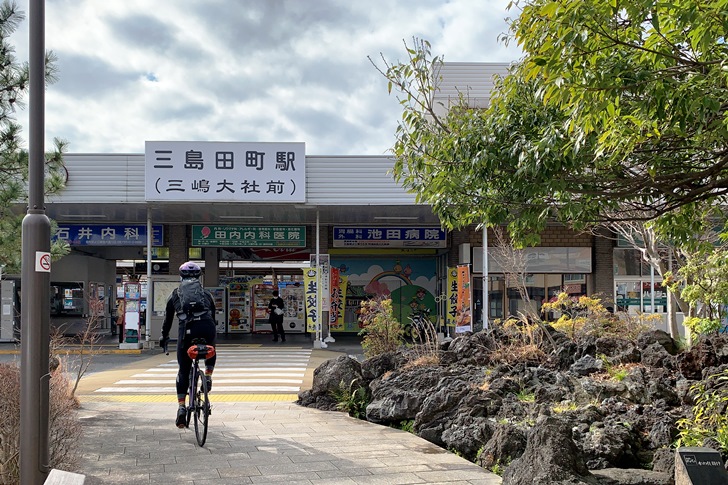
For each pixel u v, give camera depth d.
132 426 7.74
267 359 17.42
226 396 11.05
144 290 21.03
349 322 26.08
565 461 4.89
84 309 26.17
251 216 21.75
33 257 4.75
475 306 23.00
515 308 23.06
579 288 23.23
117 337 26.30
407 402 7.84
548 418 5.31
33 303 4.72
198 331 6.79
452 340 11.20
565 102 4.13
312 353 19.19
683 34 3.92
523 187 5.07
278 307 23.78
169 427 7.68
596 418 6.87
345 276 26.08
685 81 3.93
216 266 26.11
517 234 6.11
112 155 18.53
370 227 24.00
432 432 7.20
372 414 8.16
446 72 19.62
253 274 28.58
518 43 4.77
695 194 5.01
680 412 6.86
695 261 9.76
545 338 10.54
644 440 6.37
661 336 10.02
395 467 5.83
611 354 9.48
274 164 18.64
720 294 9.44
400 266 26.20
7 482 4.86
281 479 5.44
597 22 3.67
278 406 9.54
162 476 5.49
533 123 5.29
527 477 4.89
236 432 7.43
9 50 7.61
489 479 5.46
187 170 18.38
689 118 4.14
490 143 5.39
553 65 3.81
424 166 6.23
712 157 5.28
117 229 23.06
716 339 8.67
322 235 23.84
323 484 5.30
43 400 4.68
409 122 6.30
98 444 6.70
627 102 4.36
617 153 4.32
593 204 5.20
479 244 23.12
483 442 6.54
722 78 3.77
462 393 7.56
